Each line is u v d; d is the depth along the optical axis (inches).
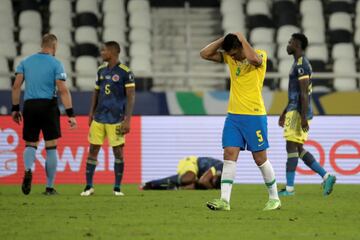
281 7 3024.1
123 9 3041.3
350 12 3095.5
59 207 1296.8
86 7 3004.4
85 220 1094.4
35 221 1081.4
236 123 1205.7
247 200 1487.5
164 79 2819.9
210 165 1866.4
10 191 1743.4
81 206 1317.7
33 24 2950.3
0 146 2062.0
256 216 1155.9
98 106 1605.6
